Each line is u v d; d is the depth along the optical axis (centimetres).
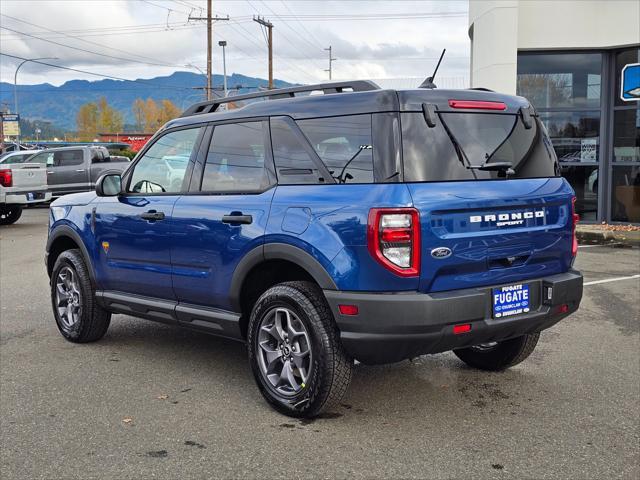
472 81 1583
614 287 838
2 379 507
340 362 402
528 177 433
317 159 420
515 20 1445
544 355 560
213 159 489
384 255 374
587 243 1280
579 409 438
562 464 358
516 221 413
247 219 439
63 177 2188
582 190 1522
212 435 400
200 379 505
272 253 423
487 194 400
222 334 481
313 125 428
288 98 451
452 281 389
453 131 405
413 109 396
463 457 367
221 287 463
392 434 399
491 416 427
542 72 1511
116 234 551
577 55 1495
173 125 534
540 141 452
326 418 424
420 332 376
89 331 597
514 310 412
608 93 1485
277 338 431
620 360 544
